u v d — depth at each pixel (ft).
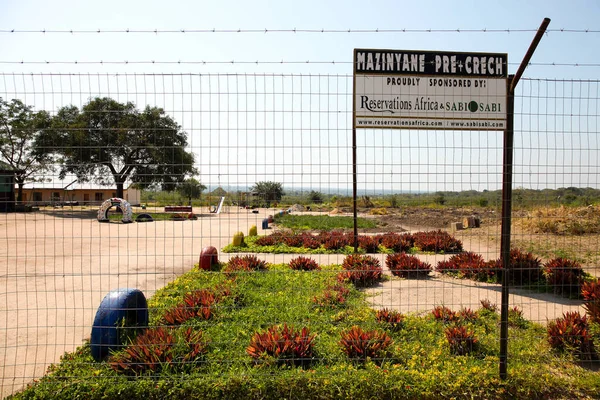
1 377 13.94
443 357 14.43
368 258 31.50
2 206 100.32
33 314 20.88
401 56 13.37
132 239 54.54
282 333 14.85
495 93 13.32
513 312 19.12
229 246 45.65
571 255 36.45
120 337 14.74
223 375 12.72
